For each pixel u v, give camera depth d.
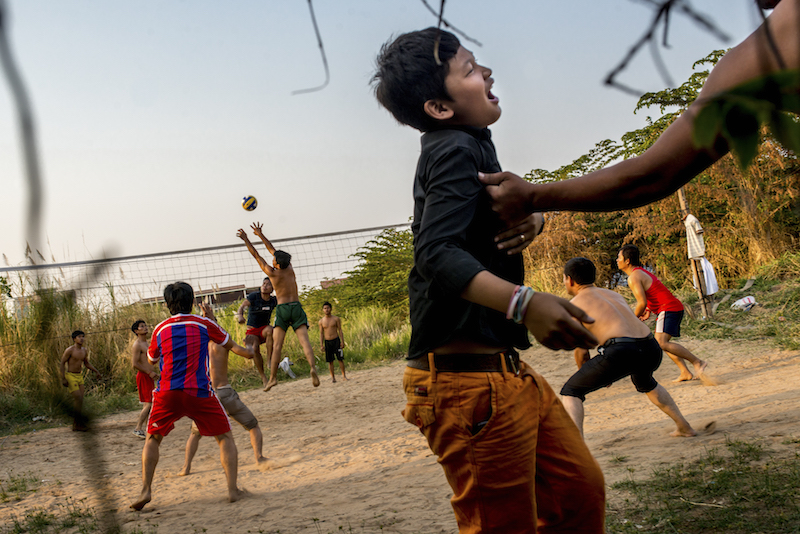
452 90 1.62
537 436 1.76
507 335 1.72
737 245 13.66
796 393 5.85
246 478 5.78
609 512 3.43
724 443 4.42
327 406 9.76
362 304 22.05
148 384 8.36
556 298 1.32
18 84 0.30
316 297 24.53
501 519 1.68
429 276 1.49
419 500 4.26
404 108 1.70
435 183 1.51
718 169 12.02
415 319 1.71
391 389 10.79
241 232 10.04
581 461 1.81
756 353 8.73
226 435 5.00
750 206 12.45
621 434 5.39
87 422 0.55
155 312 12.84
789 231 12.80
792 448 4.02
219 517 4.45
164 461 6.87
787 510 3.05
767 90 0.38
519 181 1.44
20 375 9.60
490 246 1.62
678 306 7.39
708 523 3.07
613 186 1.18
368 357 15.05
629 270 7.57
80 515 4.56
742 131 0.37
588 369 4.46
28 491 5.59
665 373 8.40
